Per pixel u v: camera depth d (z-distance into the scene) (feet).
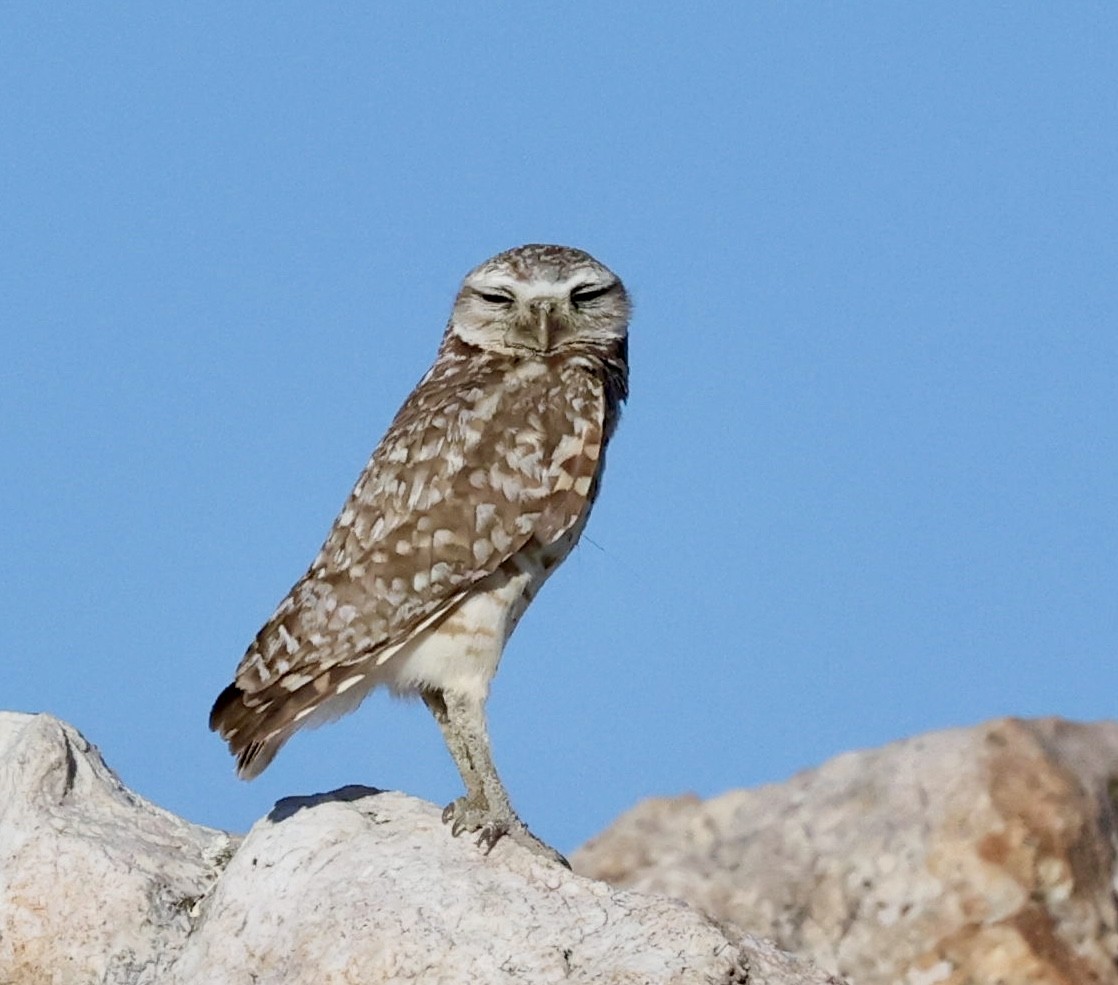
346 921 39.83
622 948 38.34
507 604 45.65
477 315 50.26
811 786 66.28
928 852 61.21
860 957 59.98
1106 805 62.18
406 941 39.11
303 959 39.88
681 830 66.74
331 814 42.50
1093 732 65.05
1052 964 58.49
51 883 44.11
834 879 61.93
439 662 44.93
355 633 44.75
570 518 46.42
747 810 66.80
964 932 59.52
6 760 47.09
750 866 63.62
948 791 62.54
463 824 41.70
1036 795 61.46
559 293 49.73
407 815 42.73
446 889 39.93
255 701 44.68
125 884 43.93
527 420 47.19
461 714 44.86
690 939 38.29
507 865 40.60
